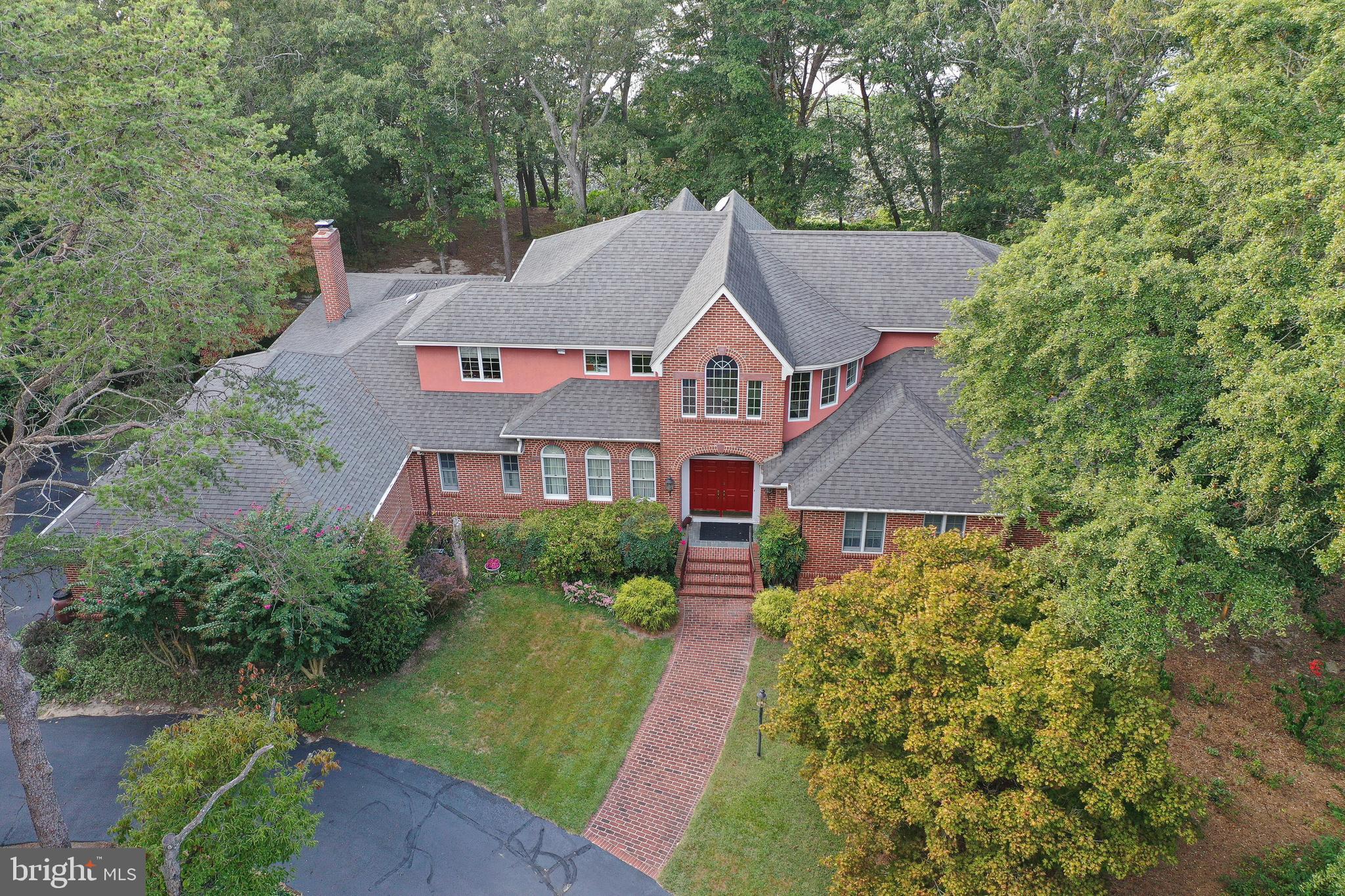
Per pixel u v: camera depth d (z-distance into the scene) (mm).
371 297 40125
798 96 55281
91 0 24547
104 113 17297
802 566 28016
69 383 17250
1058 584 17797
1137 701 15047
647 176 48969
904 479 26438
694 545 30000
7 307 17031
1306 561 17297
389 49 46156
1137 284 17094
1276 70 19562
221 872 14836
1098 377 17656
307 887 18312
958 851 15227
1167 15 33594
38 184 17016
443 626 26672
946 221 50062
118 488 16688
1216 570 15633
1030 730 14836
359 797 20641
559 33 41344
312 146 49812
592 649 25734
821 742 18109
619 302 30438
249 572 20812
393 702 23641
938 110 48125
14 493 18094
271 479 25094
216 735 15477
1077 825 14320
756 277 29469
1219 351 15906
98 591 22719
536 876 18766
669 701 23797
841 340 29062
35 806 17547
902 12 40562
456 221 64188
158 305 17688
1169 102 20531
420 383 31516
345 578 23047
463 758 21891
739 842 19562
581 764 21766
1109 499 16547
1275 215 15117
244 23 46125
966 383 22609
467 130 47688
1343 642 24578
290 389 20750
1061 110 41500
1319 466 15086
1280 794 20109
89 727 22641
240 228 20422
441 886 18422
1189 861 18531
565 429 29422
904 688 16125
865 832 15906
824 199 52406
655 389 30453
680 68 50438
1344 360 12945
